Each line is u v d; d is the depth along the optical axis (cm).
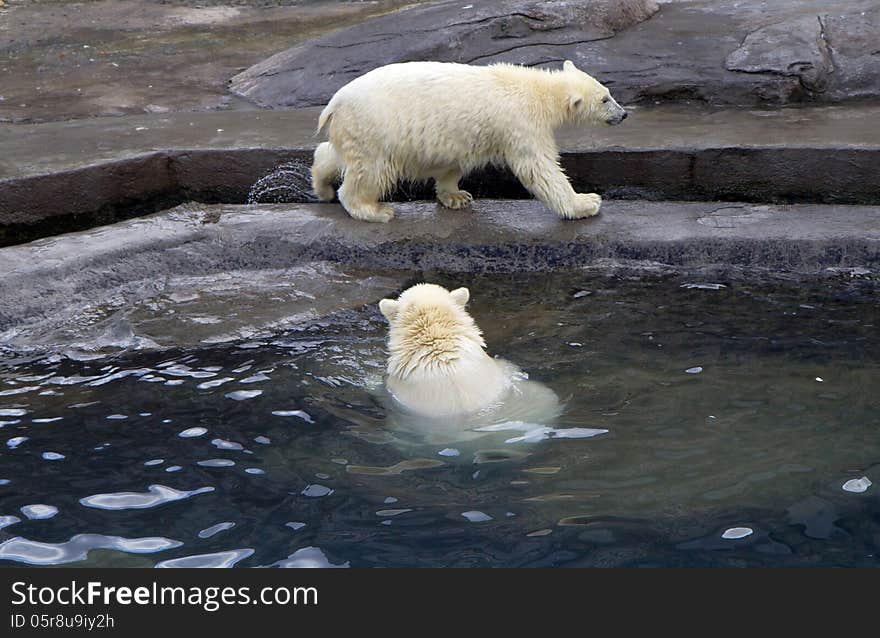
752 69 983
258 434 497
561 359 581
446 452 466
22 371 591
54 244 745
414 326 529
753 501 419
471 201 812
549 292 702
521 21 1077
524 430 482
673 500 422
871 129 839
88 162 830
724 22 1094
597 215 781
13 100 1110
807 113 920
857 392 524
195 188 868
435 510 421
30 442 497
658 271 732
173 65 1254
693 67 1004
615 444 470
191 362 597
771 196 814
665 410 507
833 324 627
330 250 761
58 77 1208
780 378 545
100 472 465
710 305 667
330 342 623
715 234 740
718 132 855
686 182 822
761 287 698
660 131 870
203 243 765
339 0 1647
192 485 451
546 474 444
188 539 409
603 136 860
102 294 712
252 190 866
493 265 749
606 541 395
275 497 437
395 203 818
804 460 453
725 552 386
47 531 416
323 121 748
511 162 741
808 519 406
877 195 792
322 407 525
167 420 518
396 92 710
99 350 621
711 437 476
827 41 1021
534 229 759
